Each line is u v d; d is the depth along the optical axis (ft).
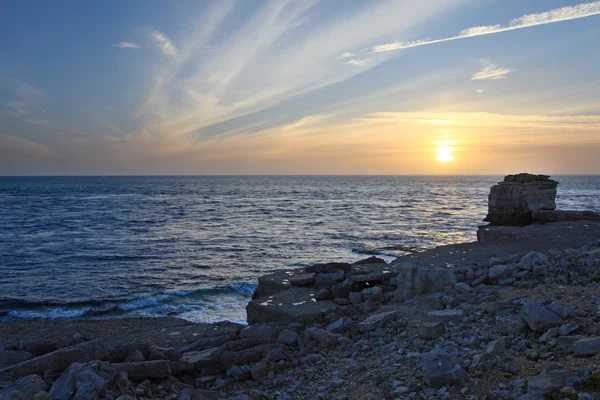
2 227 162.91
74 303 65.05
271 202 314.55
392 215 208.64
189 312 59.31
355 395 18.01
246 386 21.48
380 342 24.35
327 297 34.50
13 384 18.74
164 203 301.84
